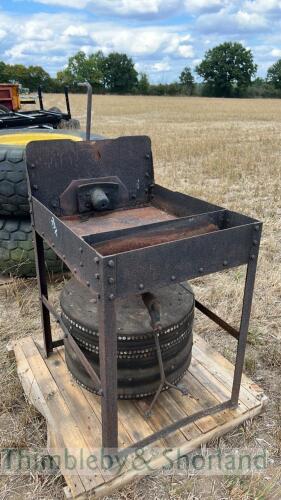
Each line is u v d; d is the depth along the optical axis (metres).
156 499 1.98
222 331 3.24
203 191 6.88
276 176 8.24
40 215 2.09
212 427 2.21
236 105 37.94
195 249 1.69
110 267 1.49
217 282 3.92
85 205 2.33
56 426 2.17
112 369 1.70
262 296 3.70
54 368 2.59
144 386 2.11
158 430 2.13
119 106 33.53
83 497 1.89
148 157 2.50
